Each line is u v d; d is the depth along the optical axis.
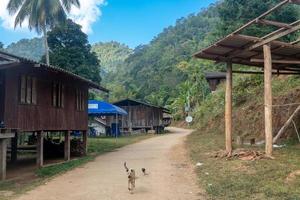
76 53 46.69
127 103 52.31
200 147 22.88
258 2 44.38
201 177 13.28
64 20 37.41
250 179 11.60
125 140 35.34
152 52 125.44
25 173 16.89
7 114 15.60
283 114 22.34
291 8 42.66
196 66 72.44
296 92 23.22
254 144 20.33
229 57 17.91
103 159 20.66
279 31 14.31
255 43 15.59
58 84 20.34
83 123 24.06
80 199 10.86
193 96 70.31
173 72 94.62
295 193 9.49
